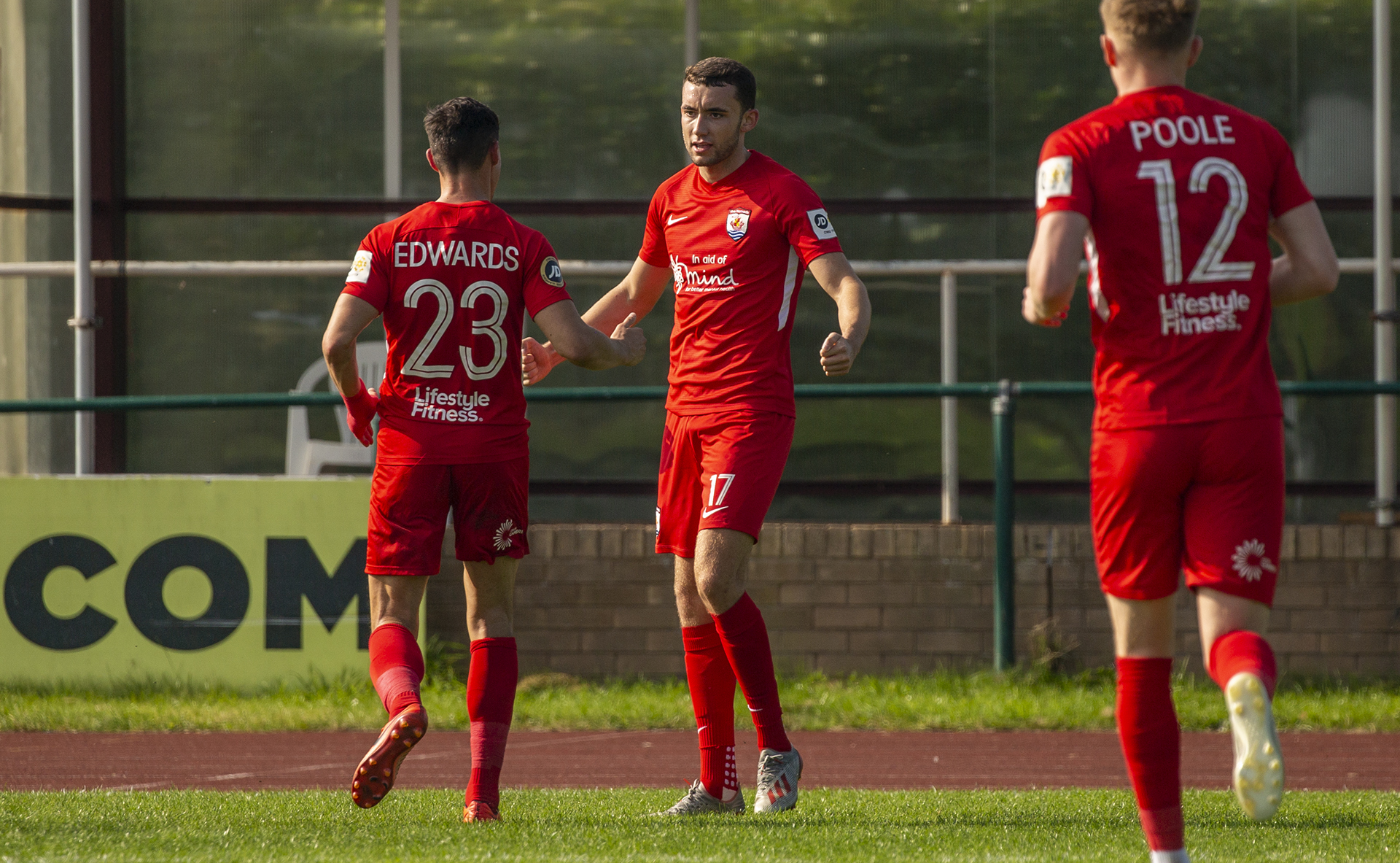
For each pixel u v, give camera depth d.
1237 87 36.22
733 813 15.41
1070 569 31.53
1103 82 36.41
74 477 29.53
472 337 13.77
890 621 31.86
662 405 36.50
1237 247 10.06
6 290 36.19
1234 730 9.11
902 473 35.97
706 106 15.17
